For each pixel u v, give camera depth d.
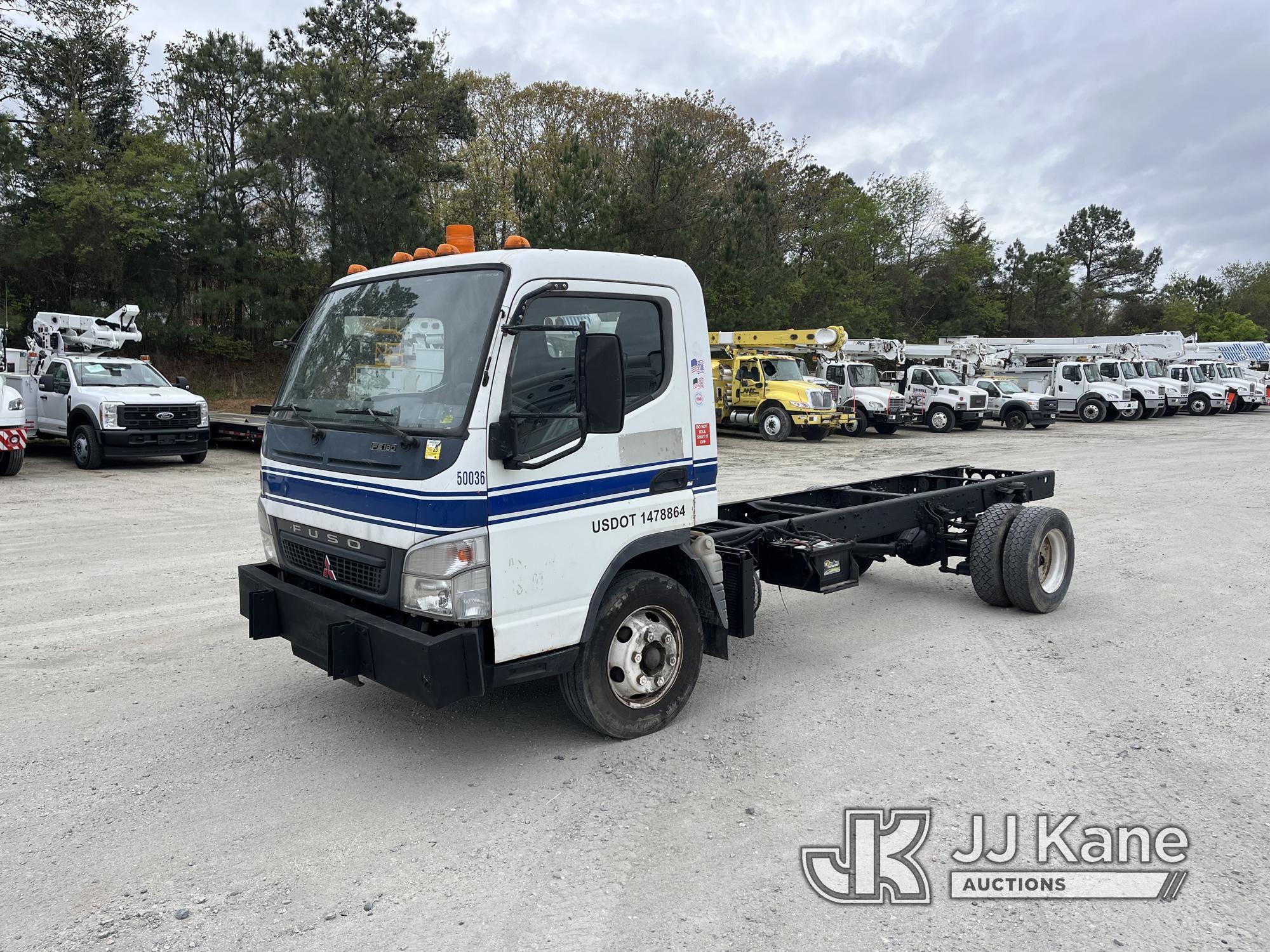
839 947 2.92
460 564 3.69
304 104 28.62
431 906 3.14
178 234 28.03
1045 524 6.78
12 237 25.34
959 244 62.69
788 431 23.61
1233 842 3.57
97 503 12.09
